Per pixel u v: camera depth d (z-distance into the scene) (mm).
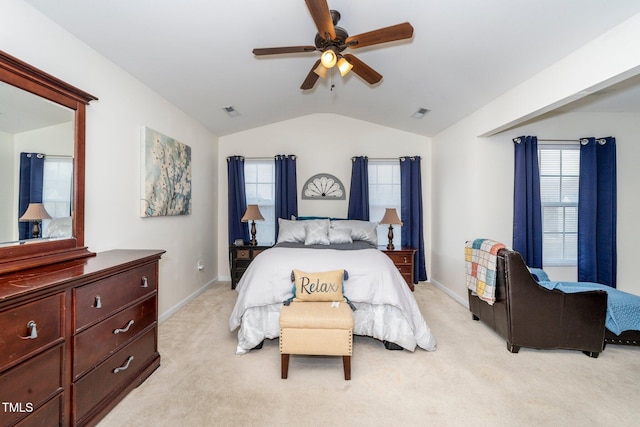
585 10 1676
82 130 1906
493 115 2971
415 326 2361
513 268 2287
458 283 3697
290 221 4105
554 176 3688
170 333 2658
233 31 2119
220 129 4270
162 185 2906
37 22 1686
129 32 1979
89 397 1458
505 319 2381
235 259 4105
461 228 3645
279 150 4598
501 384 1895
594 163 3402
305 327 1934
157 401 1699
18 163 1531
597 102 3211
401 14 1969
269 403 1697
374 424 1536
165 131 3053
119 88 2363
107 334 1578
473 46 2201
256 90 3271
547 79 2268
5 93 1460
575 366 2117
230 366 2105
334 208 4602
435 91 3070
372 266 2461
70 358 1352
